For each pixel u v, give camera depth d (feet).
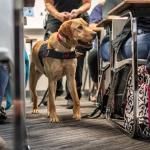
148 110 5.90
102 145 5.61
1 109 8.35
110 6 11.27
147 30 6.97
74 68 8.70
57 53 8.34
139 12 6.55
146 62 6.13
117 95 8.09
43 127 7.47
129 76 6.77
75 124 7.84
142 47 6.63
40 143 5.80
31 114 9.77
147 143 5.73
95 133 6.70
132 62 6.13
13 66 1.71
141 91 6.07
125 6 6.40
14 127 1.58
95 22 12.82
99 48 10.39
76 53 8.93
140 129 6.04
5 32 1.94
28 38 14.43
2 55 1.87
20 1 1.67
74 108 8.72
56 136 6.42
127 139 6.07
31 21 16.29
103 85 9.48
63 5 10.27
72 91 8.76
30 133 6.73
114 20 8.36
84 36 8.35
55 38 8.41
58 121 8.21
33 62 9.84
